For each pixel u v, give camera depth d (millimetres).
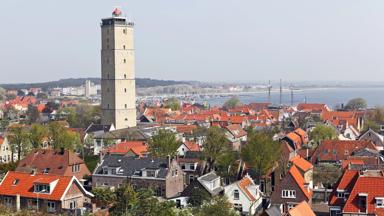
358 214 84125
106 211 94812
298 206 82062
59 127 184625
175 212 84938
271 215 89500
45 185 105750
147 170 129125
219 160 139500
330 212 91562
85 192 109438
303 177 115938
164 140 146000
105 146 189375
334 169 130250
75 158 138000
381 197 83750
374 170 102375
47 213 100812
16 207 104812
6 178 111188
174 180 130625
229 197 110812
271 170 127875
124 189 82000
